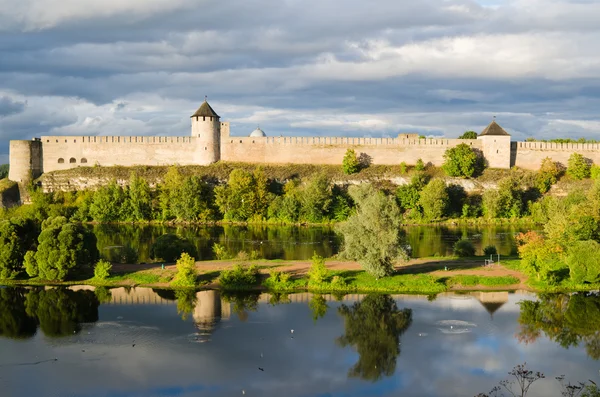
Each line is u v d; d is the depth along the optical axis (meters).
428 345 51.03
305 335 53.16
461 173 144.75
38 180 141.50
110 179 139.50
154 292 65.88
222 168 145.00
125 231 111.88
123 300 62.91
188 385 43.62
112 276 70.12
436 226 121.06
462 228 117.81
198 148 148.38
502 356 49.00
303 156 153.25
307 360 48.09
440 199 126.12
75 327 54.72
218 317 57.56
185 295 64.62
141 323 55.69
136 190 127.38
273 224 124.19
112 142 148.50
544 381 44.72
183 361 47.47
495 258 79.12
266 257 83.19
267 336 52.75
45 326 55.12
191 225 122.38
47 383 43.56
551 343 51.75
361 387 43.75
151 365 46.59
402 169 148.12
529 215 130.50
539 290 65.94
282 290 65.81
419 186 134.50
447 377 45.31
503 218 128.50
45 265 68.25
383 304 61.50
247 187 128.88
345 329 54.53
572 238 72.62
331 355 49.09
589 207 81.88
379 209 67.25
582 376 45.59
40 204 123.75
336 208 126.44
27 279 70.06
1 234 70.81
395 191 136.00
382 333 53.56
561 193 143.00
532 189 141.38
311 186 126.69
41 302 62.38
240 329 54.31
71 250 68.75
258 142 152.00
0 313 59.00
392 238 65.94
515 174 145.75
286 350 49.88
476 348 50.47
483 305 61.34
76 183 139.75
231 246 93.56
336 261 76.94
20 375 44.81
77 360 47.53
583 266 66.69
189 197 125.62
